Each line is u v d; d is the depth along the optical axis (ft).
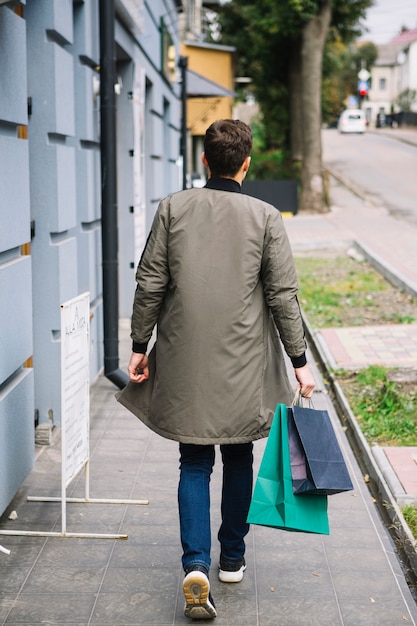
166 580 11.50
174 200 10.50
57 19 17.43
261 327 10.45
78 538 12.82
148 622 10.39
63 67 18.03
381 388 21.24
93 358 22.66
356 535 13.12
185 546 10.19
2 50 12.93
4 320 12.82
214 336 10.20
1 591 11.14
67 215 18.48
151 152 38.32
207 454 10.84
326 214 83.87
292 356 10.44
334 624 10.39
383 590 11.32
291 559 12.24
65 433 12.69
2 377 12.74
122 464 16.26
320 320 31.83
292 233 64.85
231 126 10.55
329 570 11.89
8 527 13.21
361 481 15.69
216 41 133.28
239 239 10.24
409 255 48.91
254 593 11.16
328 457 9.80
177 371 10.30
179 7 57.67
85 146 22.09
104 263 21.59
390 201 93.35
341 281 41.04
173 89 52.60
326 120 154.51
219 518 13.69
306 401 19.85
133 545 12.60
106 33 20.94
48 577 11.55
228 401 10.24
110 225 21.52
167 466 16.16
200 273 10.22
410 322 30.68
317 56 86.69
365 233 63.82
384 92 343.67
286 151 127.34
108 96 21.24
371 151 162.09
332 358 25.41
